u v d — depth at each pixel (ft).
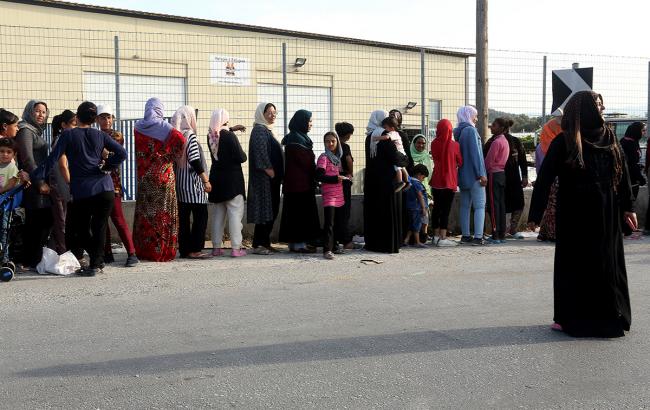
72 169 25.62
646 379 15.53
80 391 14.62
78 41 46.29
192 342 17.97
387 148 31.99
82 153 25.48
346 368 16.06
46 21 56.90
